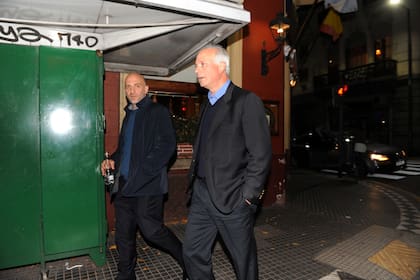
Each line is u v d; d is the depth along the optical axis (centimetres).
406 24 1720
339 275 284
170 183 438
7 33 256
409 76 1705
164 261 315
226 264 309
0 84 254
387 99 1831
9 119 258
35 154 268
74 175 283
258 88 543
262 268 302
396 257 329
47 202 274
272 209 541
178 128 454
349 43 2036
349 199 639
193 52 356
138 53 371
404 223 464
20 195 264
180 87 489
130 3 216
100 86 291
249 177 193
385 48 1831
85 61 282
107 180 281
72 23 253
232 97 206
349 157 958
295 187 788
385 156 955
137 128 262
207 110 221
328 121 2195
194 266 223
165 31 276
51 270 293
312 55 2303
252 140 194
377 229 429
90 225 292
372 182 869
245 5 526
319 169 1162
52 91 272
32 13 246
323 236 398
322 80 2195
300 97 2420
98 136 291
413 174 1011
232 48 512
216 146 201
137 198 256
